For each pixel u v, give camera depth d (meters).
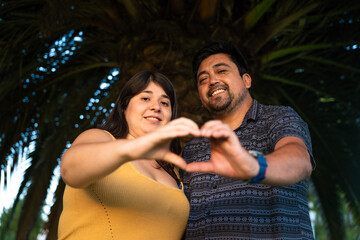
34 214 4.29
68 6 2.80
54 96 5.04
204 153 2.16
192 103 3.26
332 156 5.06
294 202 1.87
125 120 2.03
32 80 4.70
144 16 3.48
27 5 4.06
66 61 4.63
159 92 2.03
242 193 1.88
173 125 1.10
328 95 4.93
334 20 4.19
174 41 3.35
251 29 3.76
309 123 5.14
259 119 2.04
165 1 3.55
